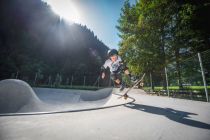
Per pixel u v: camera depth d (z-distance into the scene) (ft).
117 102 16.10
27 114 9.78
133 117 9.26
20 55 193.16
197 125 7.42
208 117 9.06
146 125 7.50
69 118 8.95
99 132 6.43
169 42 41.04
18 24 286.66
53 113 10.32
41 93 34.91
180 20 39.81
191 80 27.27
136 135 6.09
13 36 243.81
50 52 310.86
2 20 249.55
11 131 6.36
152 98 21.45
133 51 49.39
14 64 163.63
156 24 42.45
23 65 172.55
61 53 330.75
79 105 15.06
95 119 8.73
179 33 37.93
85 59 333.62
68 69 226.79
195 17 35.58
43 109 12.73
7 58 167.53
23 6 317.63
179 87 30.04
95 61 324.60
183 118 8.90
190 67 27.63
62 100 20.38
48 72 188.96
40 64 192.85
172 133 6.28
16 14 293.43
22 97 13.28
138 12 48.37
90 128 6.99
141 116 9.53
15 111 11.79
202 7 35.35
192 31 36.35
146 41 43.16
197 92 24.63
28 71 161.07
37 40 293.43
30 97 13.87
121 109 12.11
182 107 12.97
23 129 6.67
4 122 7.75
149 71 45.14
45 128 6.88
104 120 8.51
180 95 28.86
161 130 6.69
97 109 12.07
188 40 37.76
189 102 16.52
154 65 42.93
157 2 41.81
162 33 42.60
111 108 12.62
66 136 5.91
